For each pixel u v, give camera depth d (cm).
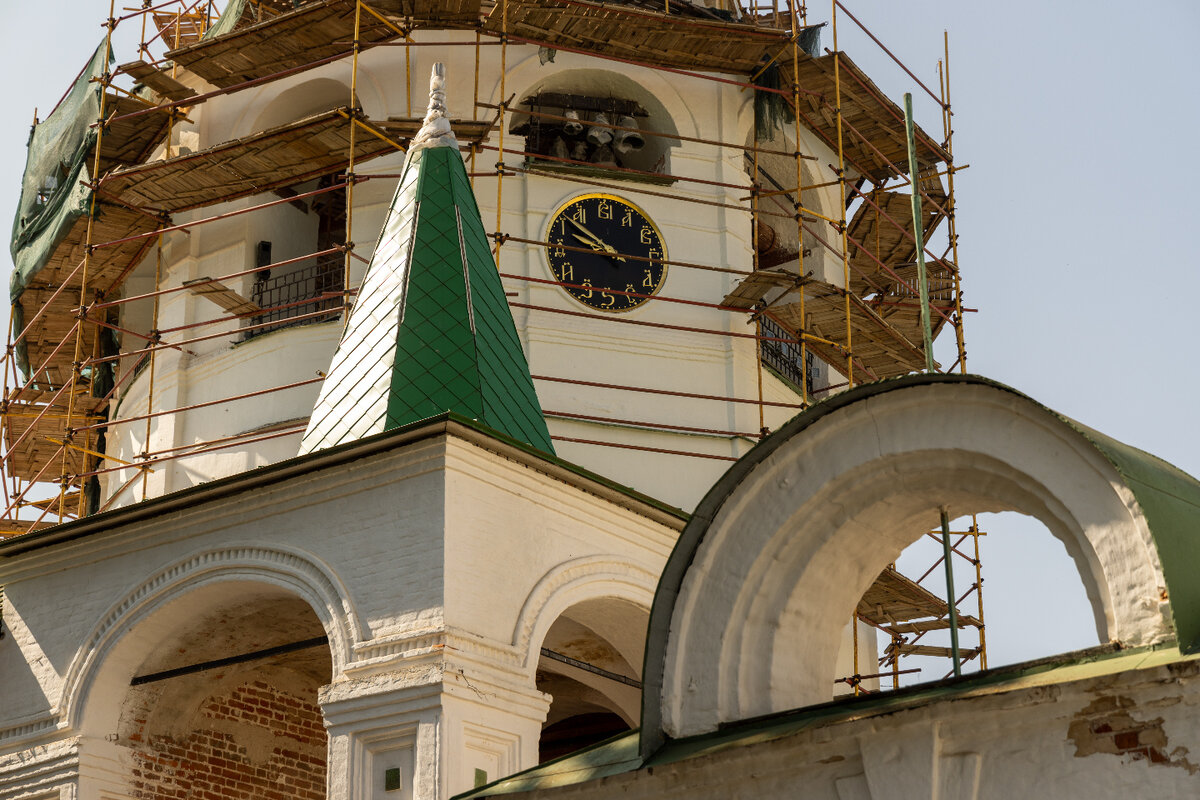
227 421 3092
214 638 2406
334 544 2191
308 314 3047
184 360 3181
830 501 1727
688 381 3100
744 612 1747
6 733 2383
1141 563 1484
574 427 3014
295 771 2644
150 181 3161
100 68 3447
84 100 3397
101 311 3616
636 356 3091
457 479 2145
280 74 3138
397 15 3152
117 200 3228
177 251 3278
